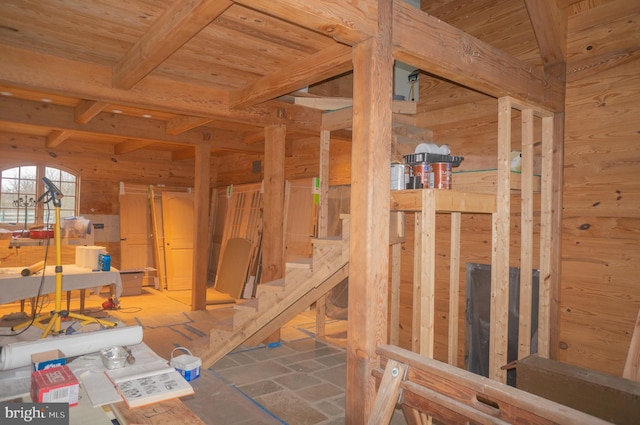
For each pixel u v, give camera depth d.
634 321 3.49
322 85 6.14
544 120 4.01
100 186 8.55
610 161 3.66
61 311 3.48
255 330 4.08
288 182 7.65
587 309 3.77
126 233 8.55
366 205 2.51
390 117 2.56
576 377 2.79
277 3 2.12
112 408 1.90
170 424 1.78
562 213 3.94
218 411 3.47
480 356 4.46
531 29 4.26
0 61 3.49
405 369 2.36
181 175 9.55
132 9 2.86
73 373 2.12
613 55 3.68
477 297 4.50
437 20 2.84
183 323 6.00
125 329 2.62
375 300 2.51
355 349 2.55
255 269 7.70
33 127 6.84
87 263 5.48
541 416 1.80
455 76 3.07
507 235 3.60
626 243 3.56
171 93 4.33
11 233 6.93
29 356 2.24
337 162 6.84
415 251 4.13
